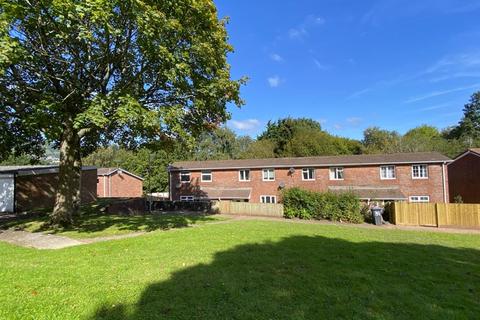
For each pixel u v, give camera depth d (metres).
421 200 31.08
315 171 34.50
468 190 36.16
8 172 25.80
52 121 11.57
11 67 11.87
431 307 5.77
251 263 8.33
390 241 13.23
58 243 11.16
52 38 12.13
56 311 4.96
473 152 35.44
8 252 9.28
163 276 6.94
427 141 56.81
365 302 5.86
